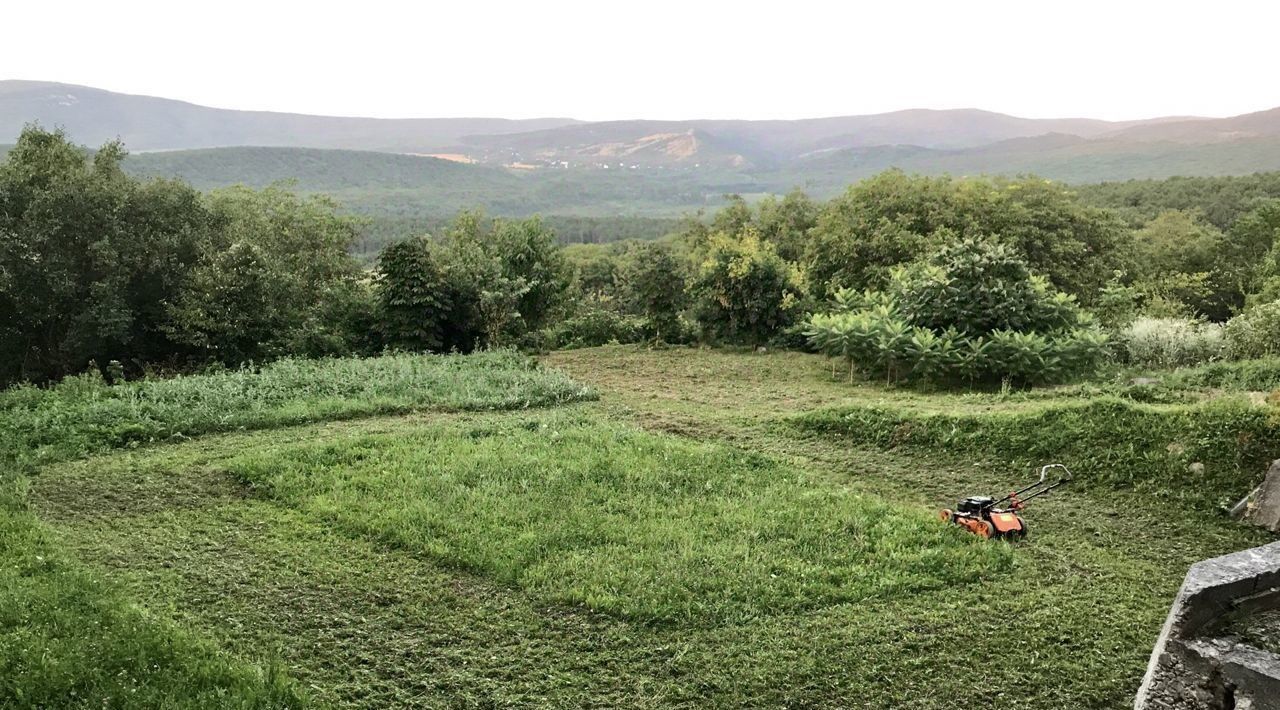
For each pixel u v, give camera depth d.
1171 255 42.88
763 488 9.23
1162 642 4.79
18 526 7.59
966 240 16.06
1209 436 9.26
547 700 5.25
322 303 21.31
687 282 21.58
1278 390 9.69
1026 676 5.52
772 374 17.08
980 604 6.49
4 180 19.56
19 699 4.82
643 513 8.34
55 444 10.48
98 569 6.84
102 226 19.80
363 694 5.29
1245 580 4.73
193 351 20.38
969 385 14.68
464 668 5.59
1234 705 4.34
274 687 5.14
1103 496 9.05
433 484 8.98
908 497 9.36
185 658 5.41
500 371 15.81
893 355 14.92
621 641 5.91
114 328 19.06
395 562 7.14
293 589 6.62
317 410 12.53
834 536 7.77
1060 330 14.86
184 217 21.59
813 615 6.30
